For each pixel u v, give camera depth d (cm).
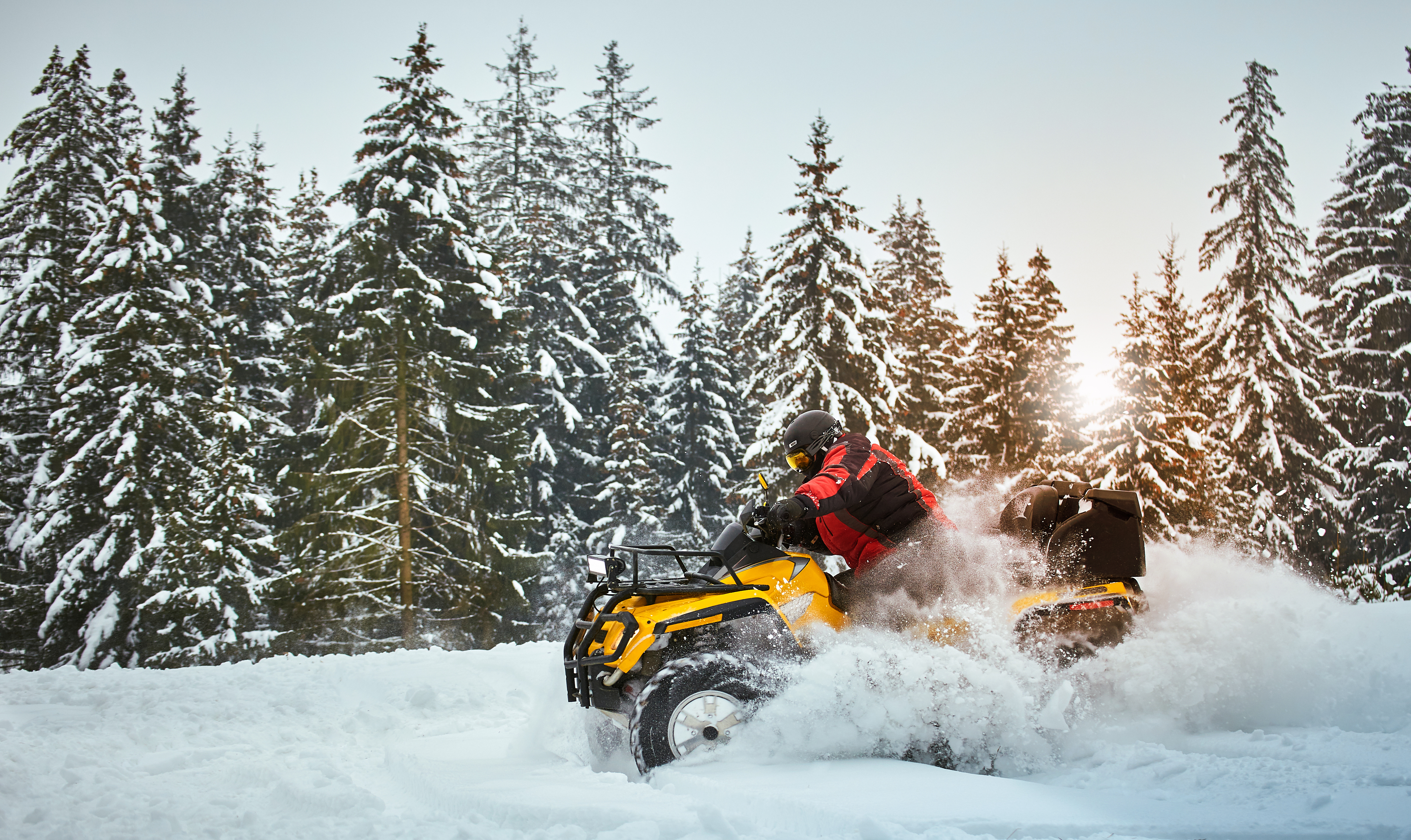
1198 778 366
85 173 2397
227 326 2675
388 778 495
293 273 2895
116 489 1922
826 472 504
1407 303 2558
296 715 649
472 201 2370
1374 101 2809
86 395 1973
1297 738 424
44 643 1981
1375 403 2622
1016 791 359
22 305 2183
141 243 2077
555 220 3847
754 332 2350
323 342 2091
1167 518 2286
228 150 2945
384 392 2019
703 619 450
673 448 3412
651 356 3662
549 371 3003
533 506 2991
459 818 389
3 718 623
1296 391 2533
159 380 2005
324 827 381
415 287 2050
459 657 864
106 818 405
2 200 2358
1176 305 2530
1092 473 2436
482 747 541
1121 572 513
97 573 1975
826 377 2173
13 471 2155
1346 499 2598
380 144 2184
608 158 4278
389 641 1953
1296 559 2391
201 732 590
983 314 2805
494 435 2248
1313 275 2886
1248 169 2680
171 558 1900
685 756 423
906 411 2350
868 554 520
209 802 425
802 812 343
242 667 865
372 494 2041
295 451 2334
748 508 511
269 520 2409
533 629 2439
